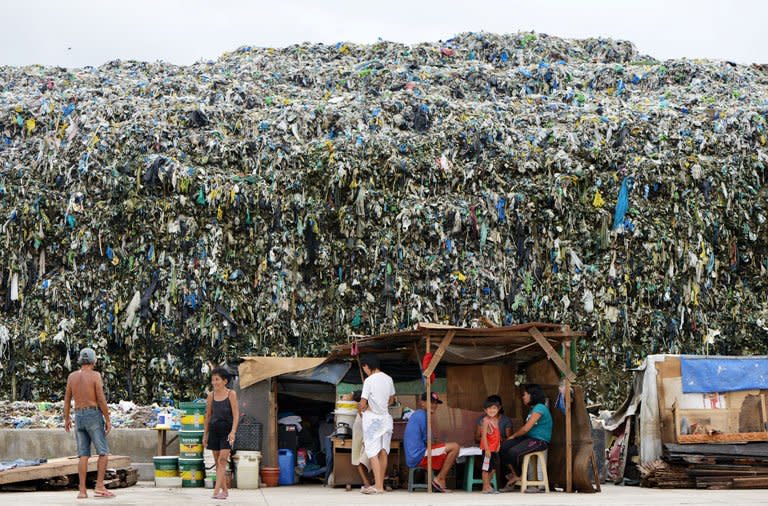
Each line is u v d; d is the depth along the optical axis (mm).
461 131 24531
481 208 23234
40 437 17203
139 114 24578
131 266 22531
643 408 15344
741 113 25469
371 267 22844
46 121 25172
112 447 16859
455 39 32844
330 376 15031
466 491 13750
